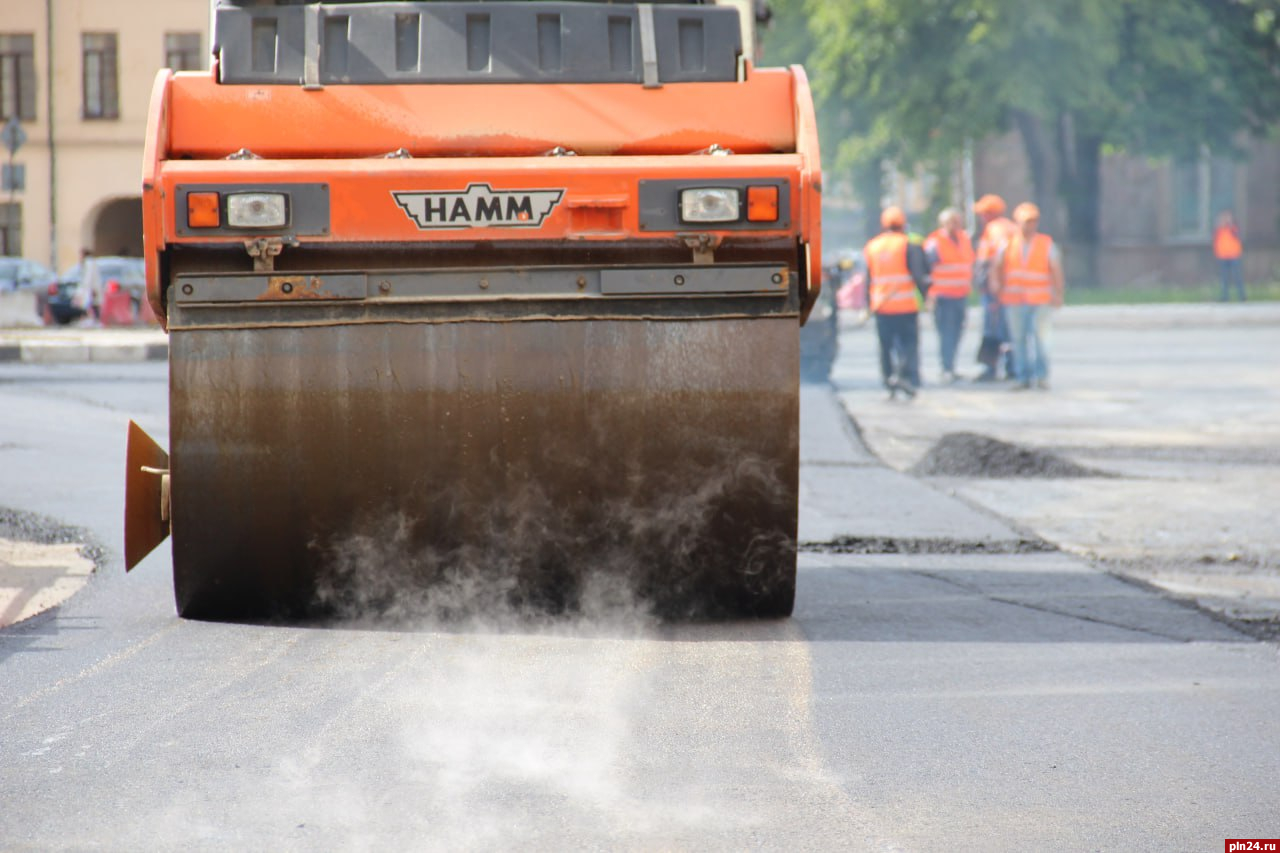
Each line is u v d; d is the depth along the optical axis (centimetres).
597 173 1677
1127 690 1594
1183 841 1152
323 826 1150
